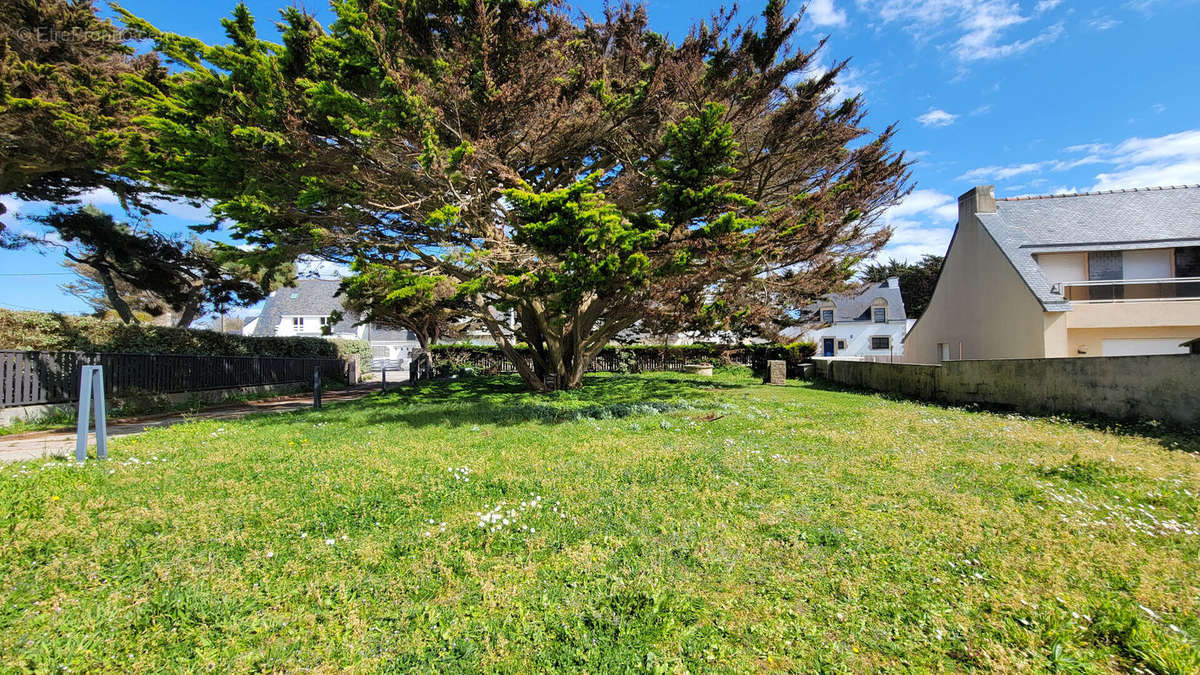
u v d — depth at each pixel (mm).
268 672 2225
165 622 2553
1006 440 7117
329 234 9977
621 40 12039
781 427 8430
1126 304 15859
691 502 4312
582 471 5375
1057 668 2148
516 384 18062
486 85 9188
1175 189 18578
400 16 9102
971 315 19469
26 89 10805
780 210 10984
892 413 10375
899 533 3580
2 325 11039
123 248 18156
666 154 11906
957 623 2504
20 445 7602
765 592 2852
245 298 22844
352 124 9164
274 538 3615
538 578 3025
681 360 27625
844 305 41094
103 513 4047
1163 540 3436
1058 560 3129
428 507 4285
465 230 11250
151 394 12766
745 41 10742
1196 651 2182
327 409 11539
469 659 2301
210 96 9133
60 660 2234
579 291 9391
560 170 14172
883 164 12188
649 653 2307
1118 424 8344
